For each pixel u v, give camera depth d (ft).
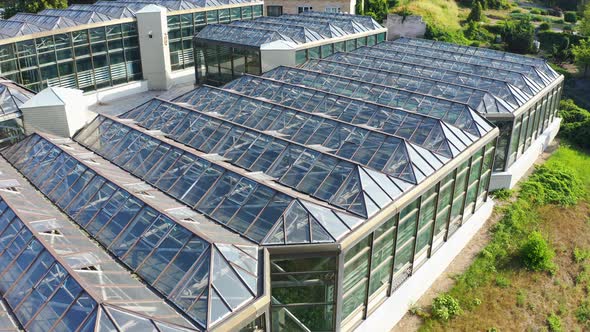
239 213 63.72
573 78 190.90
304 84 121.49
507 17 270.87
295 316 61.41
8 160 84.64
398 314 73.87
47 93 96.73
